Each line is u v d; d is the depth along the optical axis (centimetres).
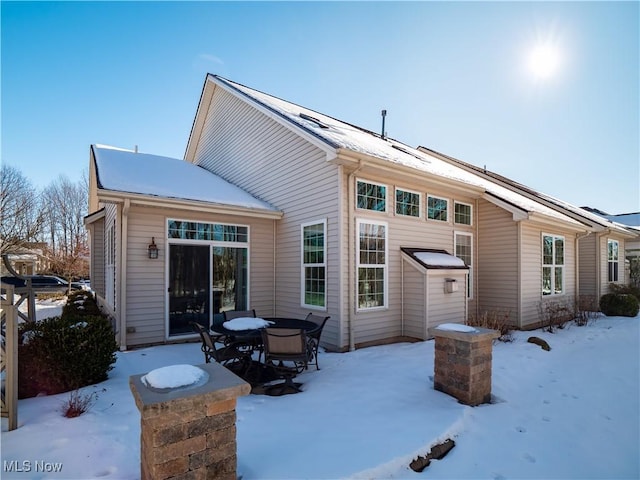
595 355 659
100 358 448
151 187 700
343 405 379
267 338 452
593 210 2211
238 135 1015
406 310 745
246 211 765
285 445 287
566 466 308
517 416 389
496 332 415
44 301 1734
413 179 758
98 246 1125
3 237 2503
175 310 712
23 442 290
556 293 1030
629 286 1393
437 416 351
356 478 244
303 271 753
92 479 242
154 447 196
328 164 689
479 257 954
